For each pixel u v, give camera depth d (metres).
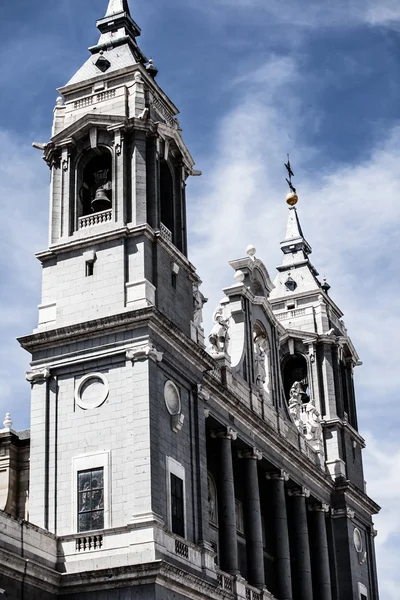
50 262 53.94
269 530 67.88
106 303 51.56
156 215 53.66
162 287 52.81
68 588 46.50
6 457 55.41
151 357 49.44
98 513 47.97
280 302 81.50
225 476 57.53
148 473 47.34
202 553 50.53
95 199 54.53
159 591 45.50
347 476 76.56
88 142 55.28
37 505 49.22
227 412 58.69
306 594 65.75
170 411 50.94
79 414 50.12
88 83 56.75
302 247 83.38
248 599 56.12
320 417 76.75
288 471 66.56
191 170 58.78
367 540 78.06
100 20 59.78
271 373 67.94
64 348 51.38
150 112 55.72
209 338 60.34
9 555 43.69
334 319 82.25
